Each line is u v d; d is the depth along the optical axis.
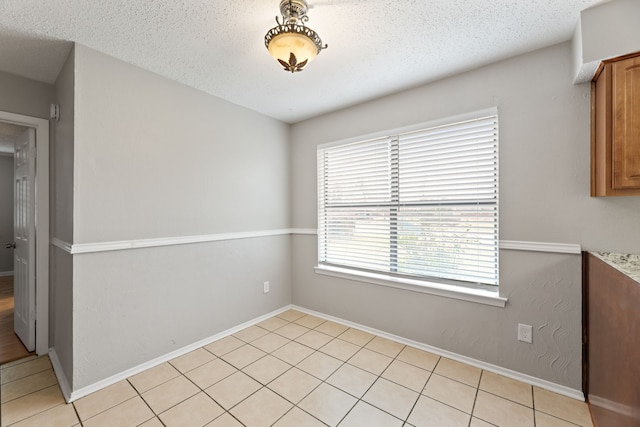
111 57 1.97
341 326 2.91
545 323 1.88
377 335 2.69
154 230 2.20
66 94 1.96
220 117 2.66
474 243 2.20
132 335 2.07
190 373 2.08
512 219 1.99
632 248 1.63
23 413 1.67
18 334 2.68
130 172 2.06
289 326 2.91
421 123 2.40
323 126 3.11
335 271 2.98
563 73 1.81
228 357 2.30
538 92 1.89
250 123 2.95
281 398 1.80
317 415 1.65
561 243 1.82
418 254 2.48
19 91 2.24
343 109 2.93
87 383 1.86
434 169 2.37
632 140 1.45
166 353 2.26
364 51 1.91
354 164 2.91
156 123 2.21
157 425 1.58
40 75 2.24
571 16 1.57
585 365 1.74
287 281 3.39
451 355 2.26
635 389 1.05
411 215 2.52
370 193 2.79
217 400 1.78
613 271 1.30
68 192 1.90
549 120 1.85
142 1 1.44
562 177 1.81
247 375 2.05
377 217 2.74
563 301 1.82
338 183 3.05
